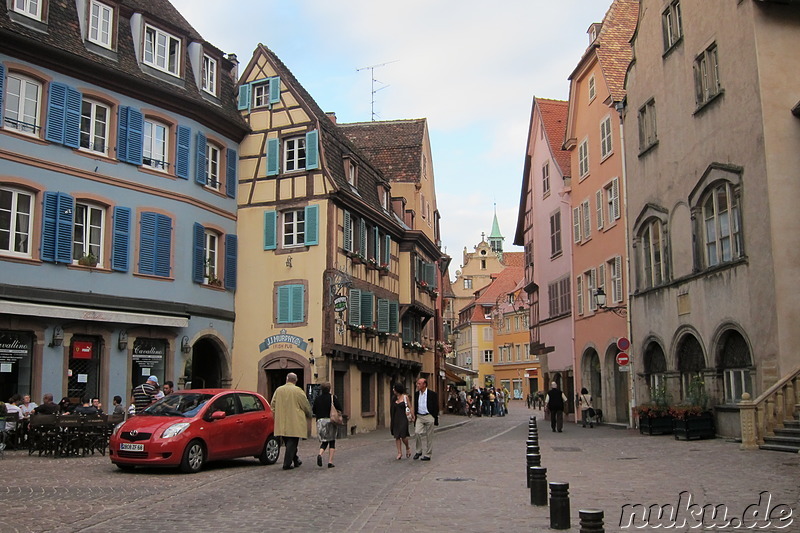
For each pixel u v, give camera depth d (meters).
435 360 47.53
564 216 36.66
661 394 23.41
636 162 26.42
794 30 18.58
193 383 27.11
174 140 25.28
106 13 23.50
